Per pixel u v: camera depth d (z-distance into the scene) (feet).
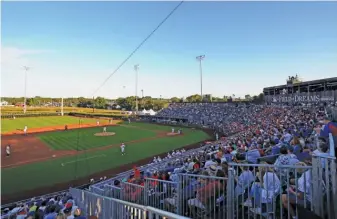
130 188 25.61
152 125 180.86
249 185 15.44
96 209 23.06
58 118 228.02
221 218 16.69
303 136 39.34
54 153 84.99
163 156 81.46
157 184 24.58
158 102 351.87
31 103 373.40
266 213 14.32
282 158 18.61
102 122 198.90
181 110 220.84
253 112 154.51
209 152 49.83
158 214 9.59
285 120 90.12
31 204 40.09
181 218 8.31
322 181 11.69
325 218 11.47
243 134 81.92
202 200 17.52
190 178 20.89
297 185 13.53
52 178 58.85
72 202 32.63
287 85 145.69
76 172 63.57
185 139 117.80
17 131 142.61
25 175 60.85
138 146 98.73
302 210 11.64
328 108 73.20
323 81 116.06
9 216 34.06
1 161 73.92
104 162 73.36
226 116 170.19
